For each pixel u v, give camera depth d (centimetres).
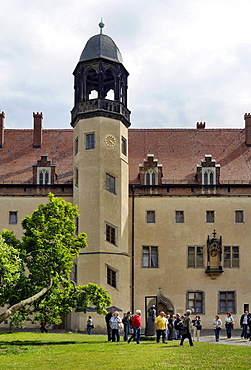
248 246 5616
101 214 5297
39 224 3725
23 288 3512
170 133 6469
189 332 3117
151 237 5634
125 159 5622
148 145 6291
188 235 5644
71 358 2641
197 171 5800
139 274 5559
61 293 3647
